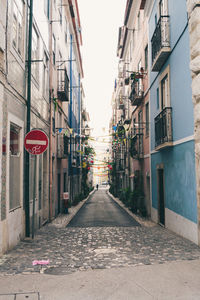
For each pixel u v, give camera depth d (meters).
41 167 11.50
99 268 5.36
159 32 10.76
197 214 7.73
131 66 21.95
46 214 12.89
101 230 10.69
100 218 15.16
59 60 16.95
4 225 6.58
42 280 4.67
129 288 4.30
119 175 35.62
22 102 8.45
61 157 16.12
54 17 14.88
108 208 22.02
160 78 11.91
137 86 17.09
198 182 7.63
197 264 5.56
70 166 23.38
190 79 8.30
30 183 9.61
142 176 17.14
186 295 4.01
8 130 7.01
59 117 17.58
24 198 8.66
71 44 23.86
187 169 8.62
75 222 13.43
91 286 4.39
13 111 7.54
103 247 7.46
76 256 6.40
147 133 15.50
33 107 9.94
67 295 4.04
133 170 21.12
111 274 4.97
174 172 10.05
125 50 25.62
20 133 8.38
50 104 13.52
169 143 10.15
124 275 4.91
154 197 13.55
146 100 15.45
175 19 9.70
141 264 5.61
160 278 4.74
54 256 6.39
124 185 28.84
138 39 18.11
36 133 7.93
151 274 4.95
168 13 10.68
